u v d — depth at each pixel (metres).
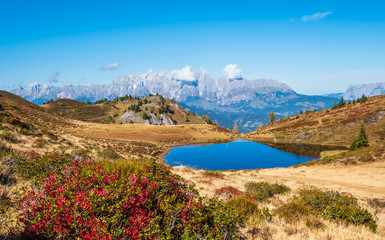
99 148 38.75
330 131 110.94
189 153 83.62
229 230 4.88
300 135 117.06
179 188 5.99
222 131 152.62
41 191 4.16
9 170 7.02
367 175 28.61
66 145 27.86
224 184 17.06
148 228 3.61
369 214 7.45
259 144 110.06
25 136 23.70
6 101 86.19
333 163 40.81
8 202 4.81
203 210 4.94
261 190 14.09
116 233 3.25
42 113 106.44
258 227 6.06
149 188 4.78
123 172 5.70
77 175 4.91
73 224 3.23
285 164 65.62
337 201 9.53
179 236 4.23
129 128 130.62
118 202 3.80
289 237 5.62
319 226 6.68
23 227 3.81
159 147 90.44
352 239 5.74
